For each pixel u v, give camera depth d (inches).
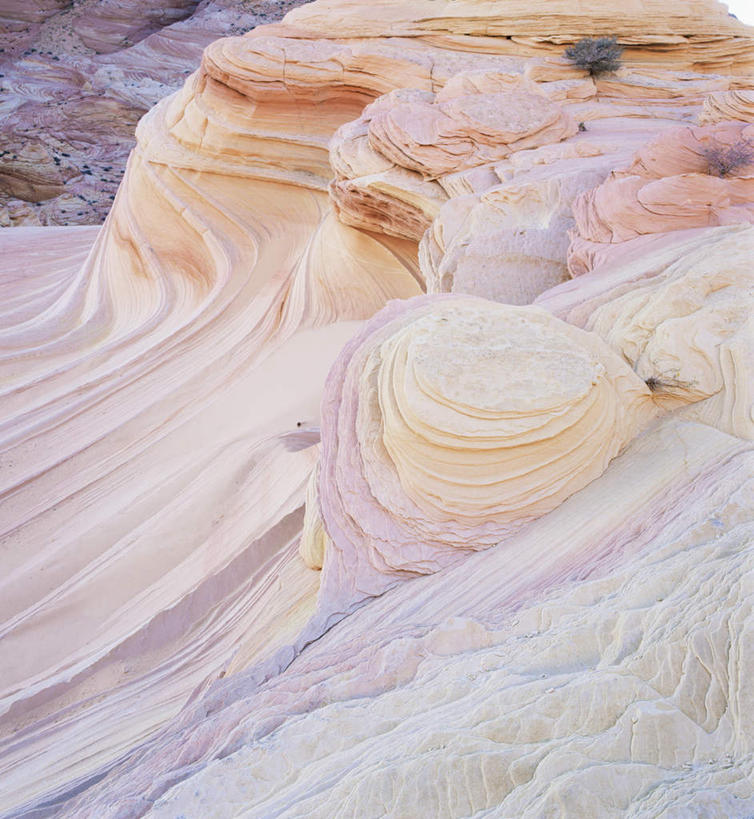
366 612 216.5
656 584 150.1
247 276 768.3
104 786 222.8
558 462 213.8
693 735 115.6
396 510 223.5
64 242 1168.2
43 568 424.5
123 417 584.1
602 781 112.7
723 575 136.9
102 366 684.1
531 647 152.6
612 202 339.0
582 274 332.5
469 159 492.4
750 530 153.1
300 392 582.6
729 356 219.3
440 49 719.1
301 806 134.6
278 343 676.1
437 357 223.5
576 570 184.4
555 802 111.3
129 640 350.6
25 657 372.5
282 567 357.1
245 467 473.4
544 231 384.2
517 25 695.1
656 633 135.0
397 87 695.1
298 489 418.9
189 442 549.3
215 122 778.2
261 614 320.8
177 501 466.0
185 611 363.3
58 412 587.2
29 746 304.2
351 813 127.0
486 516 215.6
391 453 225.6
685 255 275.6
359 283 677.9
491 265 382.0
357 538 232.7
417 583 216.2
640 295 254.1
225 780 154.2
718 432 209.3
